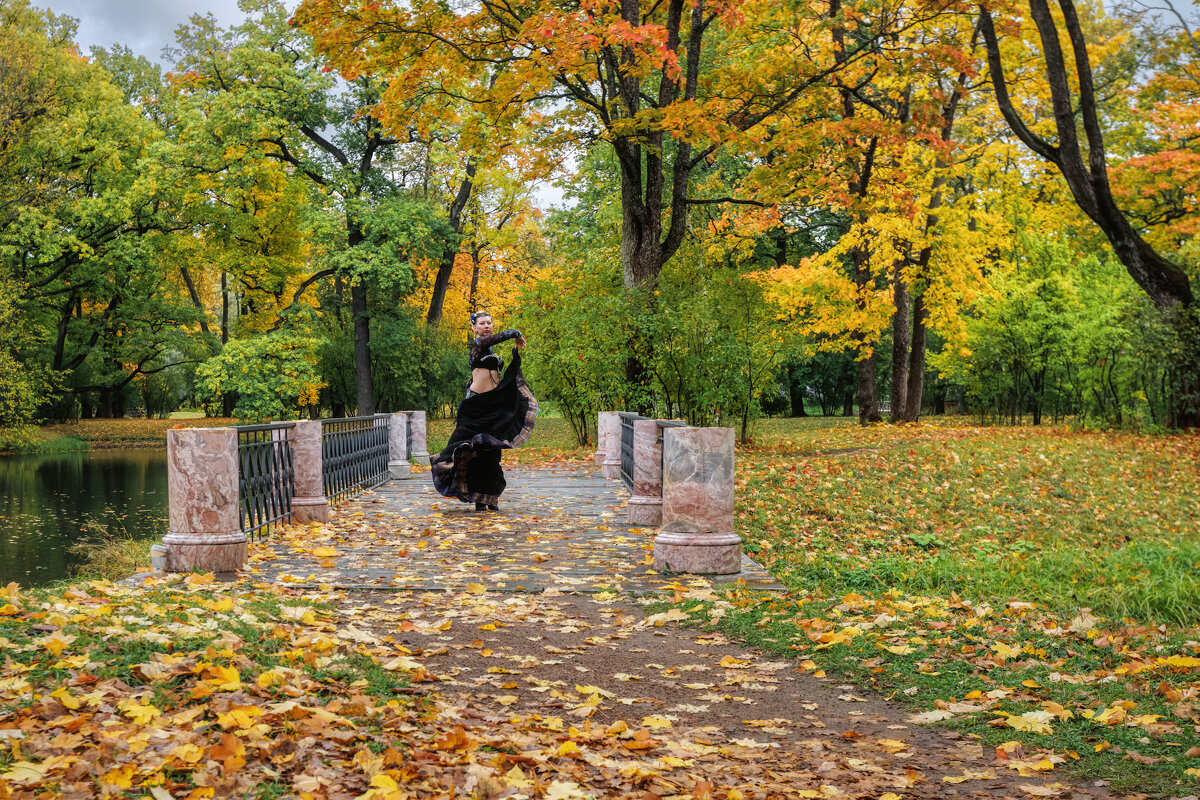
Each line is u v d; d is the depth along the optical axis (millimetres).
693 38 15484
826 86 16141
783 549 9156
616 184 24172
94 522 14594
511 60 13617
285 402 28531
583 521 9070
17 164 31203
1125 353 19547
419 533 8289
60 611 4113
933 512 11500
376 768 2715
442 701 3580
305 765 2705
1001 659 4652
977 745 3471
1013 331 23766
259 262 32281
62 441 32562
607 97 16375
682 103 12852
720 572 6648
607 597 5895
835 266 24094
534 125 15773
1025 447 16125
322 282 35719
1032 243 23828
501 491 9789
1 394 29047
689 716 3781
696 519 6676
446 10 13055
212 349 38156
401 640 4703
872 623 5434
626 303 16172
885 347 38562
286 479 8625
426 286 39594
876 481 12828
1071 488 12961
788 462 14500
